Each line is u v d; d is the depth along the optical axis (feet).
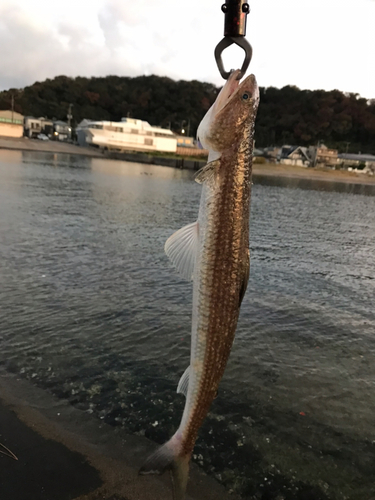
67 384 2.07
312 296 3.95
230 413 1.97
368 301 3.94
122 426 1.78
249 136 0.99
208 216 0.99
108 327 2.81
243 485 1.55
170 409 1.94
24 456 1.49
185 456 1.07
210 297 1.01
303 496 1.53
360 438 1.87
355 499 1.53
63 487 1.37
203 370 1.03
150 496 1.37
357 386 2.32
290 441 1.81
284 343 2.81
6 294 3.22
